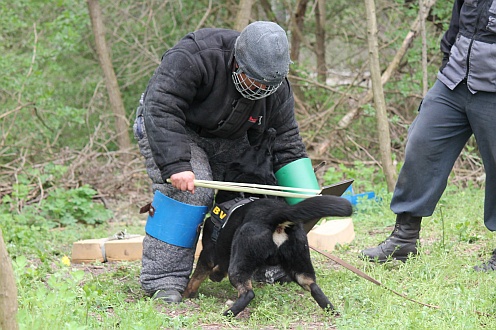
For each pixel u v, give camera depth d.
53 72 16.28
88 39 17.36
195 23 17.11
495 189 6.15
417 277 5.86
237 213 5.21
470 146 12.31
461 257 6.50
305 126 13.67
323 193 5.40
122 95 18.12
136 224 10.06
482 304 4.96
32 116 14.71
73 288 5.07
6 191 11.09
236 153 5.61
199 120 5.29
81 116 14.51
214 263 5.44
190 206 5.42
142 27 16.38
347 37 15.69
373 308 5.03
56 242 8.48
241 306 4.86
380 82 10.16
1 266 3.54
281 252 4.90
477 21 5.77
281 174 5.73
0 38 14.57
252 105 5.25
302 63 15.91
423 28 10.78
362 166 11.41
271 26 4.92
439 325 4.55
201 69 5.08
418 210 6.28
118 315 4.84
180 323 4.73
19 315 4.13
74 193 10.35
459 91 5.96
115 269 6.79
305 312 5.04
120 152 12.42
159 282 5.47
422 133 6.12
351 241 7.57
